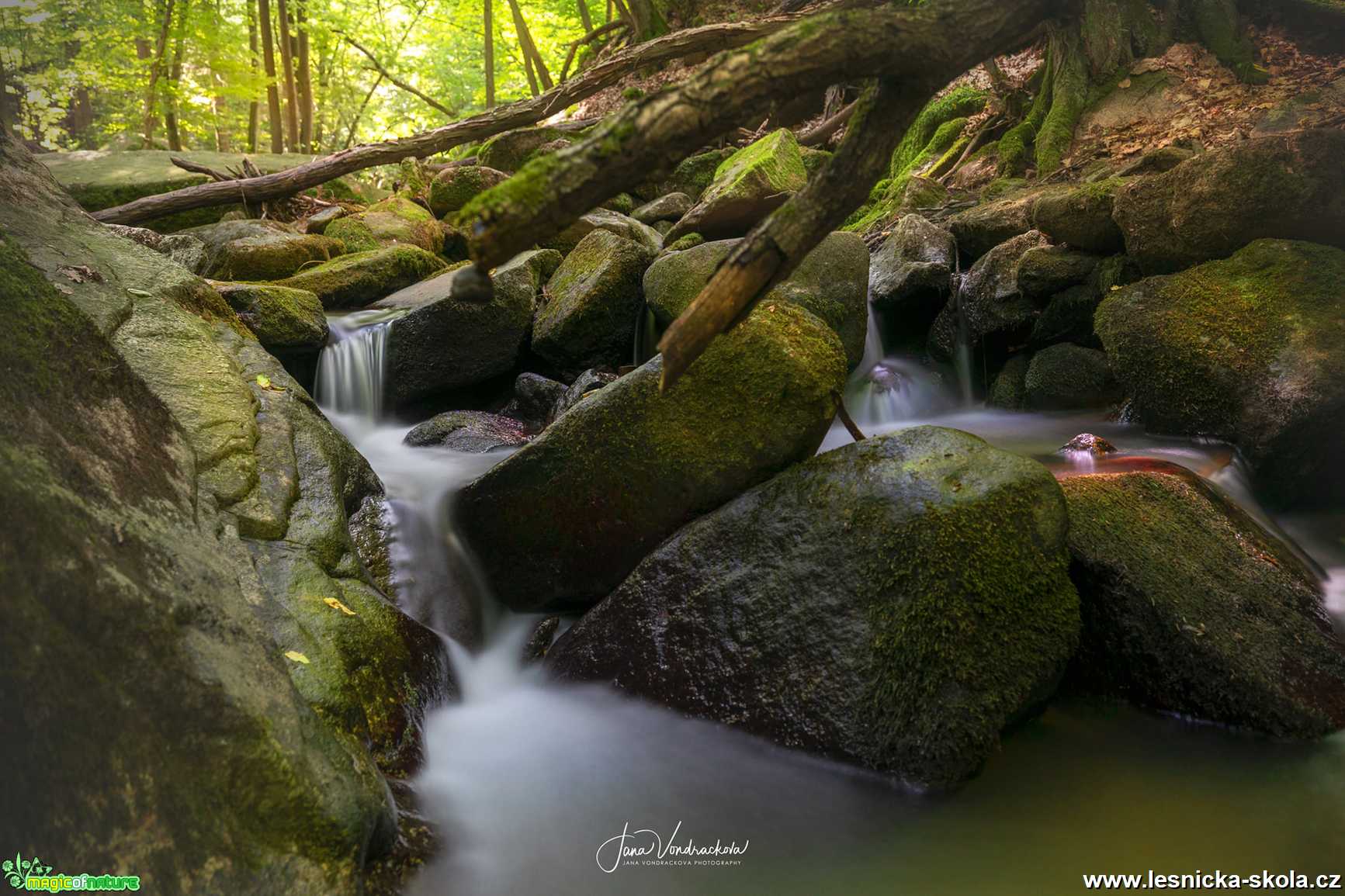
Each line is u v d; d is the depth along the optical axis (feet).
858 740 9.33
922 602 9.37
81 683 5.45
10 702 5.00
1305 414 13.83
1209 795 9.28
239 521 9.98
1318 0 27.89
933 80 7.24
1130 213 17.60
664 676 10.59
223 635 6.93
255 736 6.26
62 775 5.11
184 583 6.93
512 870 8.27
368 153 30.48
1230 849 8.50
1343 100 23.77
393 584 12.23
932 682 9.23
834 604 9.84
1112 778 9.57
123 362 8.73
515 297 21.17
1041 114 29.35
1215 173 16.16
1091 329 19.61
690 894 8.07
